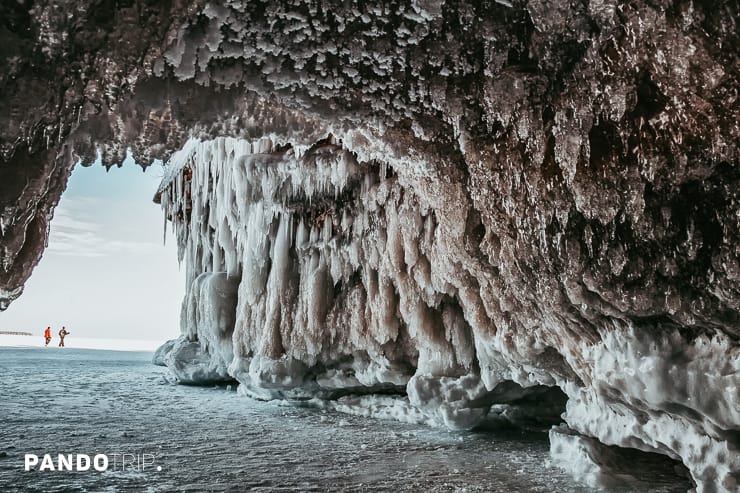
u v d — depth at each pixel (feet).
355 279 28.22
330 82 12.45
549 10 9.83
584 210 11.60
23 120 9.15
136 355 85.15
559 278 13.16
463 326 23.65
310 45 11.17
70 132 10.36
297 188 28.60
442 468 17.56
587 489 15.01
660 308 11.41
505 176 13.33
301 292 29.96
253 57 11.45
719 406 10.88
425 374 24.41
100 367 57.98
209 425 25.61
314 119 14.19
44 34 8.63
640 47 9.48
